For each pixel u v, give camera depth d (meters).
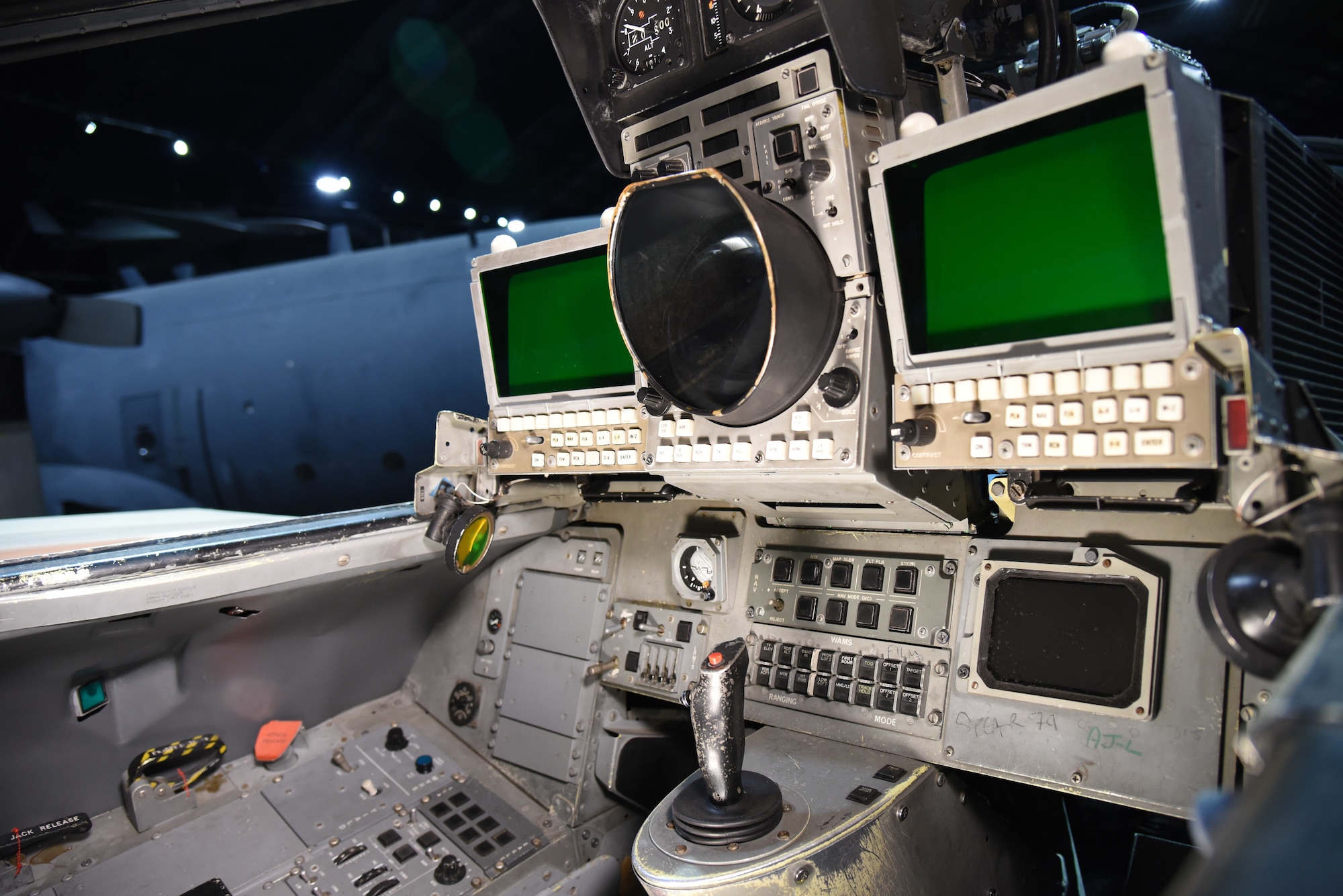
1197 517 1.55
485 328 2.20
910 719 1.77
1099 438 1.29
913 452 1.48
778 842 1.43
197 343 7.04
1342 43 5.64
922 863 1.60
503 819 2.42
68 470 7.57
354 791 2.49
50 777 2.16
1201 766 1.41
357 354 6.63
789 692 1.97
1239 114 1.45
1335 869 0.43
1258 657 1.05
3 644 1.81
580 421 2.04
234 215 8.71
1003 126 1.32
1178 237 1.17
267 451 6.96
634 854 1.50
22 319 6.64
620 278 1.65
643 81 1.92
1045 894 1.93
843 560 1.99
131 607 1.85
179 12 2.61
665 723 2.57
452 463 2.28
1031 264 1.36
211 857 2.20
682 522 2.37
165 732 2.36
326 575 2.17
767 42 1.69
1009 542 1.75
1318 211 1.79
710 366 1.61
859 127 1.61
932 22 1.68
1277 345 1.49
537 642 2.62
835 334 1.60
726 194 1.53
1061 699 1.58
